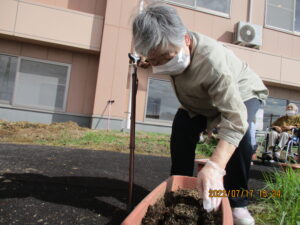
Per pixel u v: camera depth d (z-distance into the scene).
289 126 3.92
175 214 1.05
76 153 2.80
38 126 4.66
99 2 5.57
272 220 1.46
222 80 1.09
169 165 2.76
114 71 5.40
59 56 5.51
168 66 1.15
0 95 5.25
